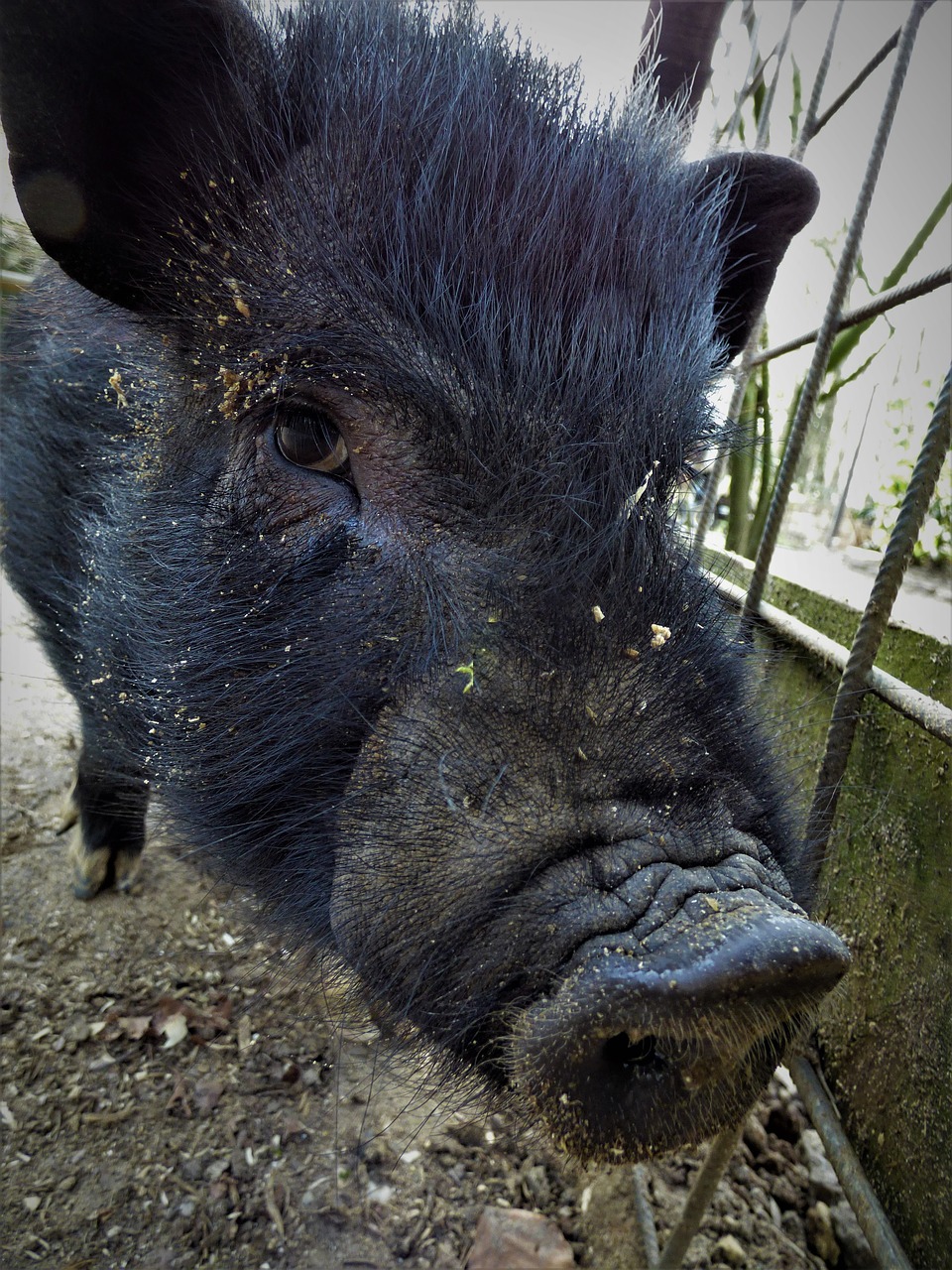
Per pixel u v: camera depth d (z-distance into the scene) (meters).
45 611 0.41
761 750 0.26
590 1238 0.36
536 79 0.30
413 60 0.29
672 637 0.23
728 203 0.36
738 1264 0.35
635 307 0.27
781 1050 0.23
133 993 0.46
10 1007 0.44
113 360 0.32
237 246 0.27
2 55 0.24
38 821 0.59
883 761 0.36
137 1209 0.36
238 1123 0.40
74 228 0.27
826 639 0.37
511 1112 0.25
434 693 0.23
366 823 0.23
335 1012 0.29
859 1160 0.34
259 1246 0.35
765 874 0.22
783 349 0.45
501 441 0.24
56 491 0.37
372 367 0.25
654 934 0.19
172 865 0.56
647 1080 0.21
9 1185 0.36
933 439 0.27
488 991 0.21
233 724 0.28
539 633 0.22
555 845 0.20
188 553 0.28
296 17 0.30
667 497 0.26
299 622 0.26
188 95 0.27
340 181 0.27
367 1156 0.39
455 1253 0.35
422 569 0.24
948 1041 0.29
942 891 0.31
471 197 0.26
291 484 0.26
